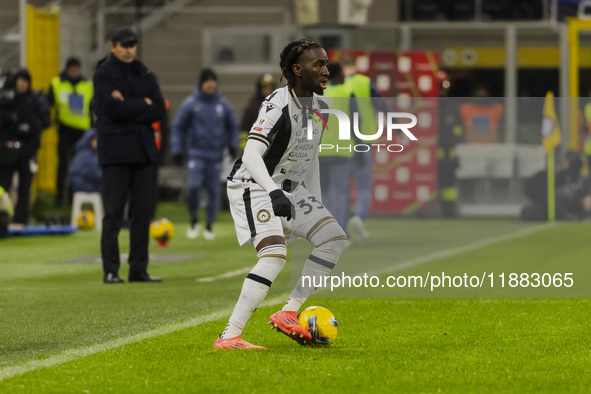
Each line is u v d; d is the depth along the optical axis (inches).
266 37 2285.9
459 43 2180.1
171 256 1268.5
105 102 961.5
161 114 981.8
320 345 617.9
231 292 911.0
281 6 2315.5
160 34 2303.2
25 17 2028.8
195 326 709.3
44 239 1541.6
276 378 525.0
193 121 1520.7
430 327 706.8
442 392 493.0
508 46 2159.2
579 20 2059.5
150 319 748.0
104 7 2292.1
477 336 664.4
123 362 572.7
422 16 2331.4
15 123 1608.0
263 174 588.1
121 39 971.3
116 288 944.9
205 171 1536.7
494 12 2304.4
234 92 2284.7
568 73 2082.9
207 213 1550.2
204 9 2285.9
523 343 634.2
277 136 605.6
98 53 2224.4
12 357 596.4
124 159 975.0
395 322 731.4
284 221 629.0
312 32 2087.8
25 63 2028.8
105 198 989.8
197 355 592.1
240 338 616.4
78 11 2196.1
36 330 700.7
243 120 1888.5
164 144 1736.0
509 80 2153.1
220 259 1230.3
